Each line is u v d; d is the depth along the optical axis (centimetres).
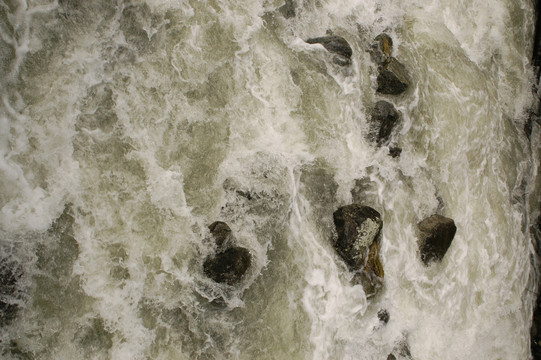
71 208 422
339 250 523
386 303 556
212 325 459
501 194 722
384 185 582
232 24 507
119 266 435
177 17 477
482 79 714
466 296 649
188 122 477
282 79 529
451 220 609
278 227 500
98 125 438
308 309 498
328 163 548
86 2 434
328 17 580
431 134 632
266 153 511
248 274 473
